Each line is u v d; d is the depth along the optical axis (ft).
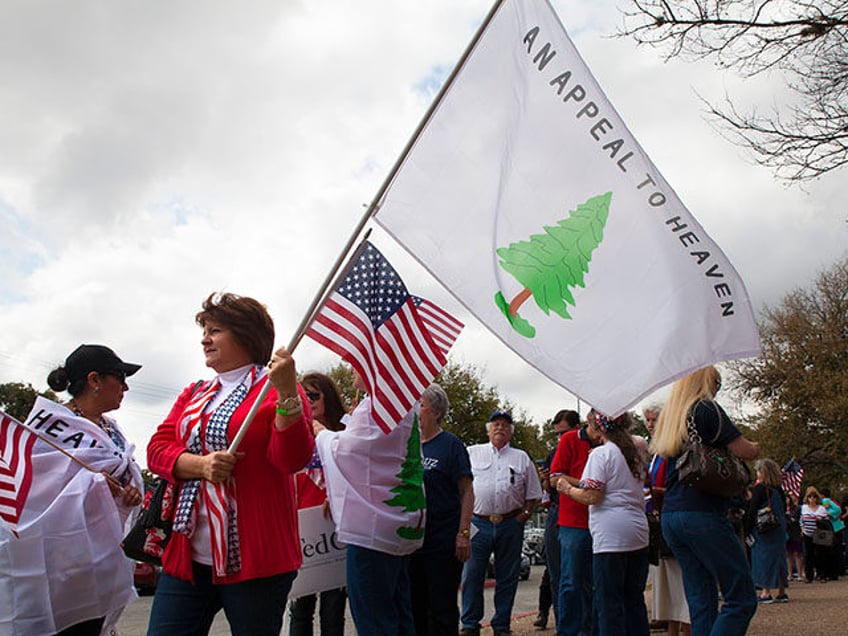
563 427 25.52
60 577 11.76
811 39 22.02
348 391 92.63
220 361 10.81
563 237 10.94
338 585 15.48
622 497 17.04
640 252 10.93
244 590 9.75
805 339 124.47
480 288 10.71
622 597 17.01
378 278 12.01
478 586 22.44
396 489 13.66
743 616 14.14
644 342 10.76
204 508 9.94
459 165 10.94
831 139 22.98
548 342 10.71
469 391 131.75
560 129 11.10
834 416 120.06
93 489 12.30
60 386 13.26
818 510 52.11
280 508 10.14
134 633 29.09
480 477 23.04
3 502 11.41
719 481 14.26
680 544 15.10
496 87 11.13
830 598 35.45
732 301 10.80
